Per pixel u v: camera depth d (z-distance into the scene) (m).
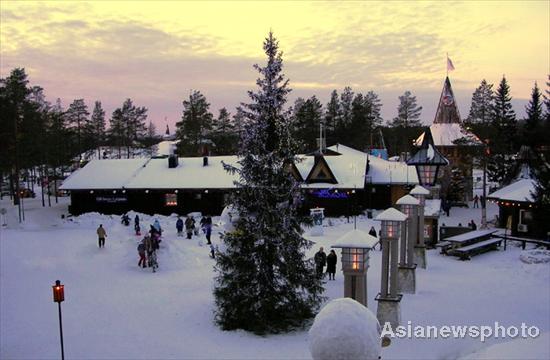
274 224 17.92
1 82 60.09
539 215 34.25
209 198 50.03
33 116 63.34
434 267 27.23
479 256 30.28
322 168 49.12
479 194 68.75
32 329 17.91
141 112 120.56
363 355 4.08
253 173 18.28
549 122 43.19
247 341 16.17
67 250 31.89
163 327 17.70
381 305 16.47
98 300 21.41
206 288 22.89
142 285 23.83
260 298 17.48
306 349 15.18
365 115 116.12
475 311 18.34
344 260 15.09
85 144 111.56
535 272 24.92
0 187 73.69
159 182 50.41
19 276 26.12
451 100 64.62
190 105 101.31
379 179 52.47
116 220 45.12
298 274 17.89
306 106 106.75
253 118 18.55
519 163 46.78
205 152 59.28
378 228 40.78
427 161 16.92
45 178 81.75
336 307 4.33
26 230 40.94
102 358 14.88
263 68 18.44
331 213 49.00
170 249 29.36
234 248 18.23
